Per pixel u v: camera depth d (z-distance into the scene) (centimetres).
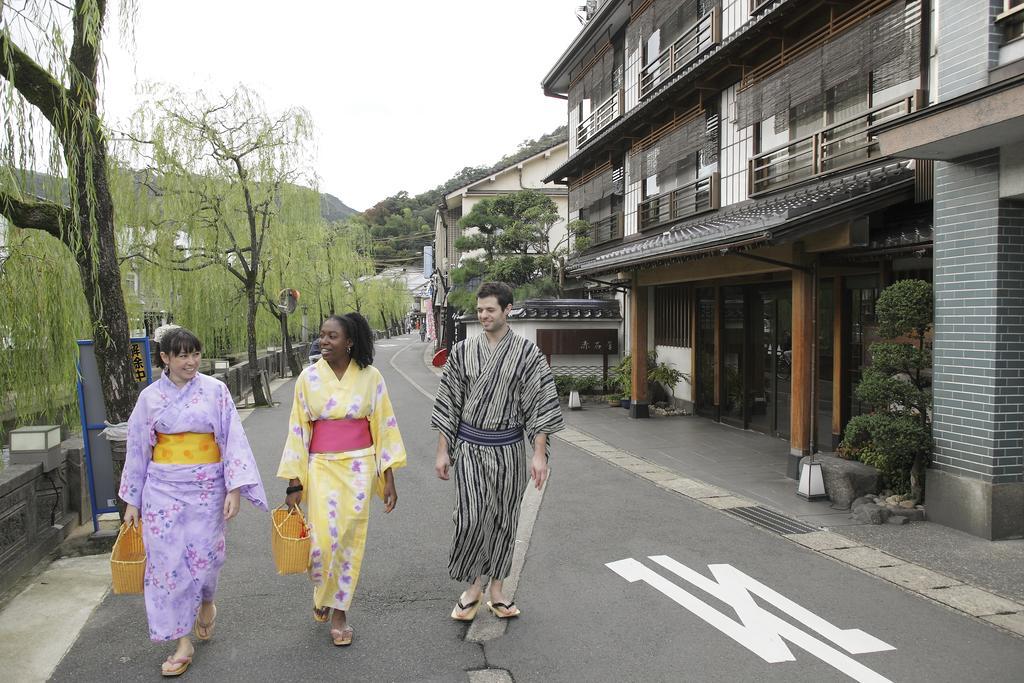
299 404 360
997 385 520
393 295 4891
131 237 1309
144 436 330
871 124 750
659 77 1309
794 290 732
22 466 479
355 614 397
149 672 330
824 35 795
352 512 355
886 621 386
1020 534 529
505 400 373
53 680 322
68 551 506
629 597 421
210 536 335
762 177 962
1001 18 507
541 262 1648
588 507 630
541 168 2630
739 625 381
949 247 556
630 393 1307
